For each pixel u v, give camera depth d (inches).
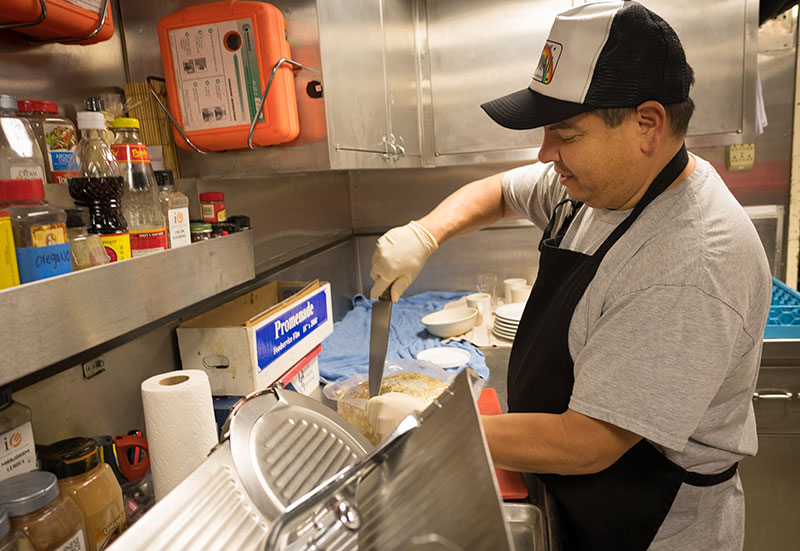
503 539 16.4
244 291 64.1
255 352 44.8
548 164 53.2
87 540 28.3
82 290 26.5
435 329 80.8
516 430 32.7
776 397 66.0
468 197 56.2
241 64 44.4
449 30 91.9
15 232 24.9
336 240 100.0
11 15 30.9
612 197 33.8
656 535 38.1
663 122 30.5
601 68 29.8
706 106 85.3
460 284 109.2
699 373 29.1
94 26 36.9
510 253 106.0
